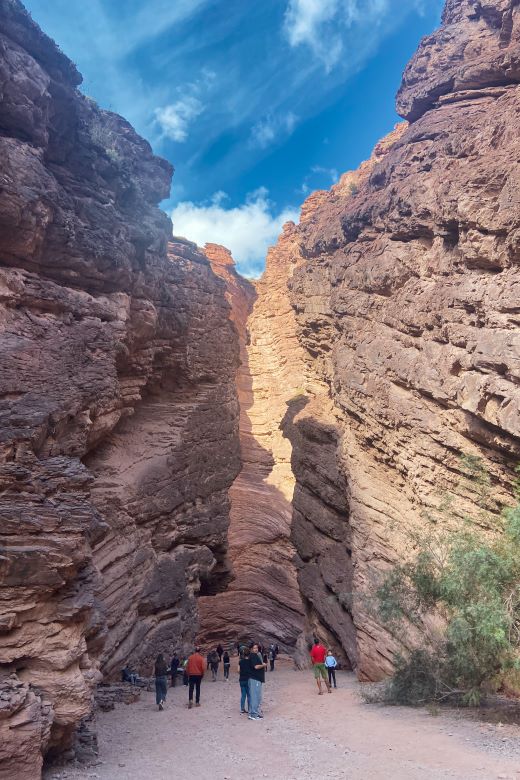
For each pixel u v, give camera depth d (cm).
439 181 2030
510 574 1188
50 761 926
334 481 2475
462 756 875
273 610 3797
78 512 1027
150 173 2634
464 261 1747
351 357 2420
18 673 909
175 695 1858
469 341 1662
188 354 2819
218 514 2838
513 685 1251
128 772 893
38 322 1619
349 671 2323
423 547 1493
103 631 1139
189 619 2509
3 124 1683
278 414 4422
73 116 1978
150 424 2627
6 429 1134
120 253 2036
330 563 2486
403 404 1969
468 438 1670
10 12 1712
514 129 1798
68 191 1964
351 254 2597
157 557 2398
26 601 928
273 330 4966
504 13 2269
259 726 1226
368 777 795
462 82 2370
